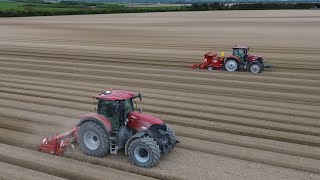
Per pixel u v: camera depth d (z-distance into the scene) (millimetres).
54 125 12406
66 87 17734
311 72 21000
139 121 9438
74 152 9953
